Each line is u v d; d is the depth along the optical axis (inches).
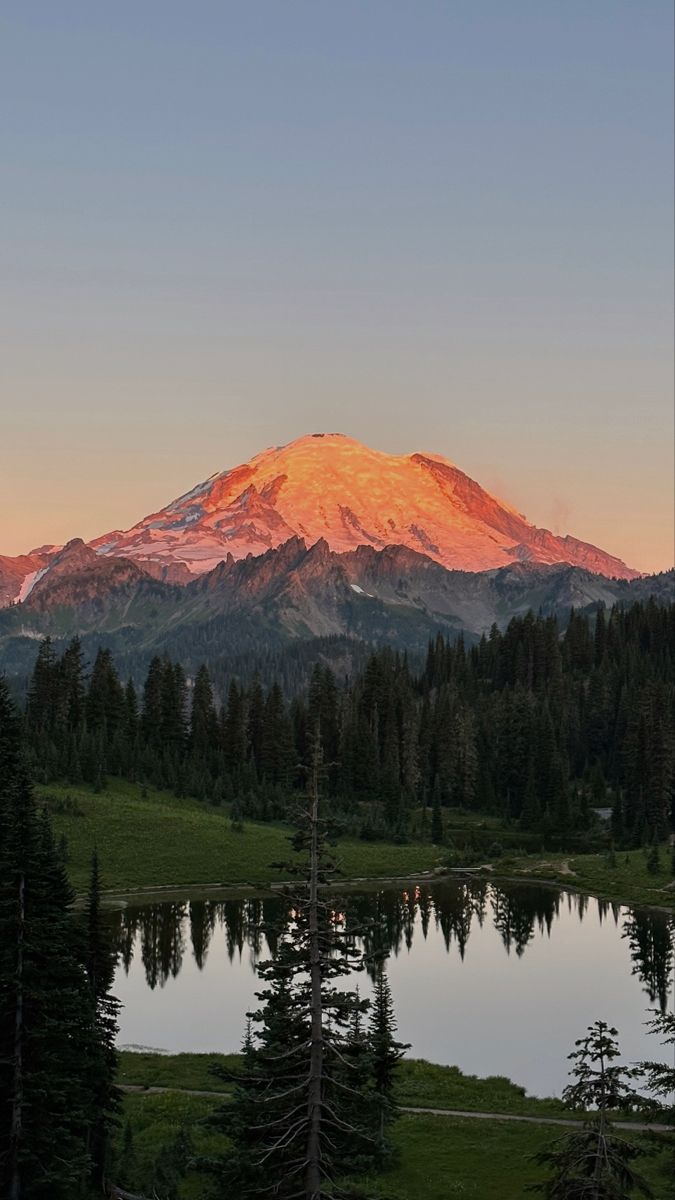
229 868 6136.8
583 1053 1280.8
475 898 5910.4
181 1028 3366.1
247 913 5260.8
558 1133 2304.4
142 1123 2354.8
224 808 7534.5
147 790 7440.9
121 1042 3196.4
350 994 1269.7
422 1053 3080.7
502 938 4874.5
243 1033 3307.1
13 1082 1622.8
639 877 6181.1
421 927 5113.2
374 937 4864.7
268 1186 1347.2
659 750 7691.9
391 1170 2092.8
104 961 2007.9
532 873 6565.0
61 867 1921.8
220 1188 1481.3
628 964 4345.5
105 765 7480.3
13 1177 1583.4
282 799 7810.0
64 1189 1690.5
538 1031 3336.6
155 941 4672.7
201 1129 2284.7
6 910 1678.2
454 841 7450.8
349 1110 1354.6
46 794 6628.9
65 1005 1686.8
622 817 7564.0
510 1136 2295.8
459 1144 2242.9
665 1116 1440.7
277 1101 1392.7
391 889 6161.4
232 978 4082.2
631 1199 1743.4
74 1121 1652.3
